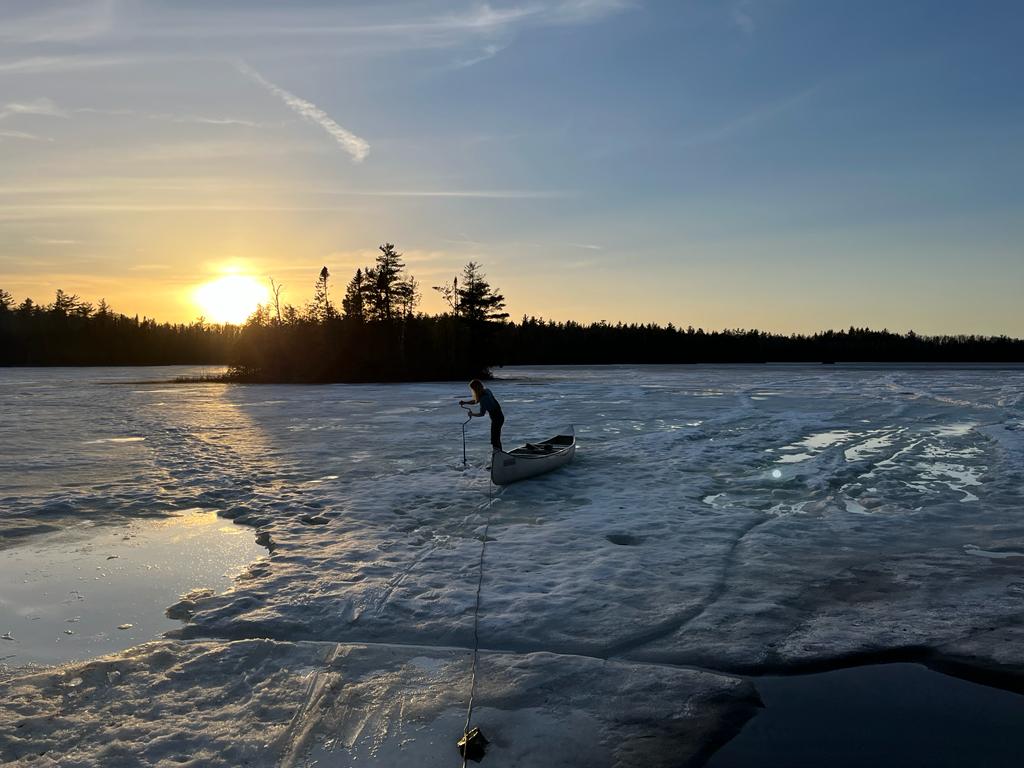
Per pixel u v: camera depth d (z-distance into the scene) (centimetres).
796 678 516
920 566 769
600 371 8181
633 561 790
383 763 405
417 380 6116
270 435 2058
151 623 630
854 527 942
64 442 1914
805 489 1206
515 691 494
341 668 526
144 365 11031
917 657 548
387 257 6969
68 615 649
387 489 1216
